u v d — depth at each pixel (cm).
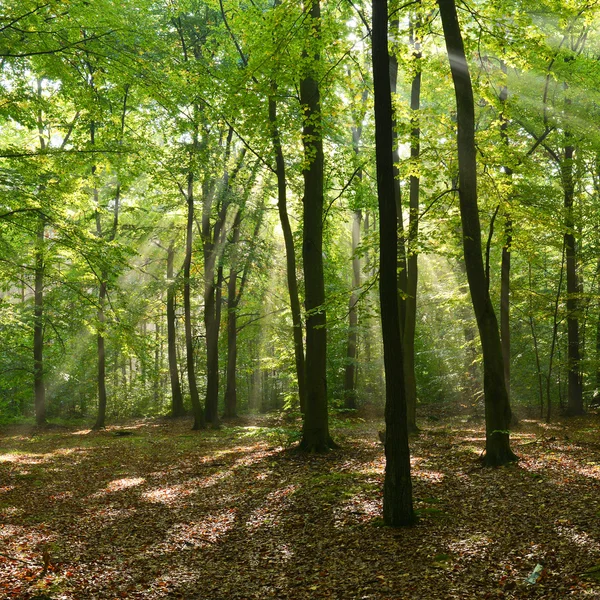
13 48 1091
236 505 1038
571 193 1870
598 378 2322
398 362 824
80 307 2175
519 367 2422
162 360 4012
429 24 1264
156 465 1496
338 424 2086
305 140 1367
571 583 577
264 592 664
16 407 2933
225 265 2417
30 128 1274
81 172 1543
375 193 2256
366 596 622
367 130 2345
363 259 3020
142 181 2341
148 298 2683
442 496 967
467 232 1144
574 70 1562
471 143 1128
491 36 1143
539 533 738
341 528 853
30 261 1764
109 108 1376
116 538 879
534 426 1856
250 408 3291
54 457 1641
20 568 719
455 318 2666
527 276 2308
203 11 2284
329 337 2683
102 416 2488
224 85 1412
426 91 1786
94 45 1163
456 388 2633
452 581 634
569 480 981
